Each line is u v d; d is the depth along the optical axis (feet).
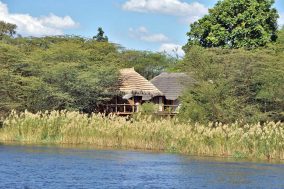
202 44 291.58
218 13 284.00
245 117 203.21
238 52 226.38
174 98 274.57
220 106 201.98
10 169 119.75
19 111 226.99
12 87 228.22
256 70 215.31
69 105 234.38
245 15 273.33
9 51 240.53
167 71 326.65
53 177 111.04
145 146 168.86
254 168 131.85
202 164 136.87
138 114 184.44
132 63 375.45
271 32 277.64
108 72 249.75
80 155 147.95
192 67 224.12
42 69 239.30
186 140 163.02
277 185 108.99
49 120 181.57
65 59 254.06
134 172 120.47
